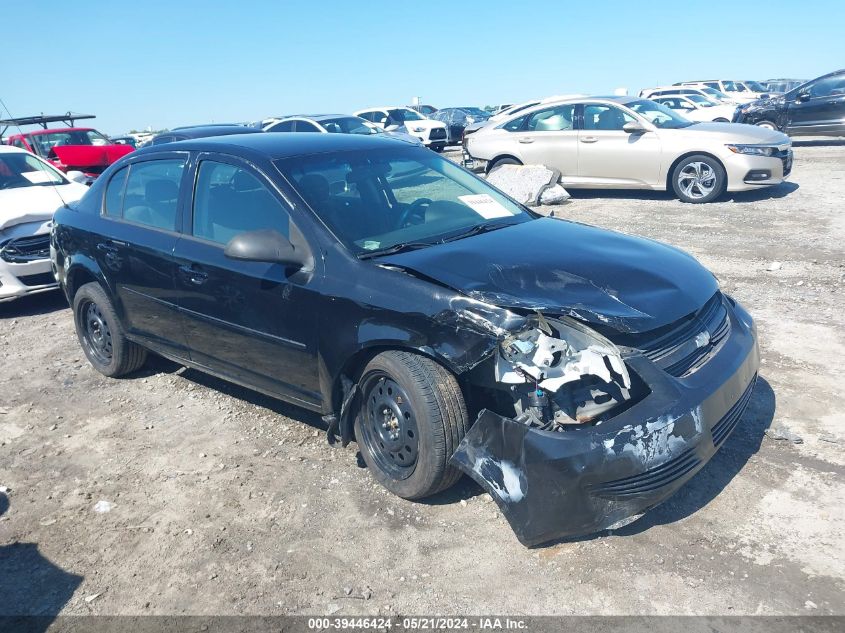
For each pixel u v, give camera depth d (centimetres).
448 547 321
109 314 521
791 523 318
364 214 394
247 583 308
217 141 459
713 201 1121
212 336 437
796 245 809
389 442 355
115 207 512
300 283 370
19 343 661
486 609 282
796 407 424
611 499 288
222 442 437
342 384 370
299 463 404
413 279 334
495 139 1291
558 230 409
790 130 1864
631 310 307
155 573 319
